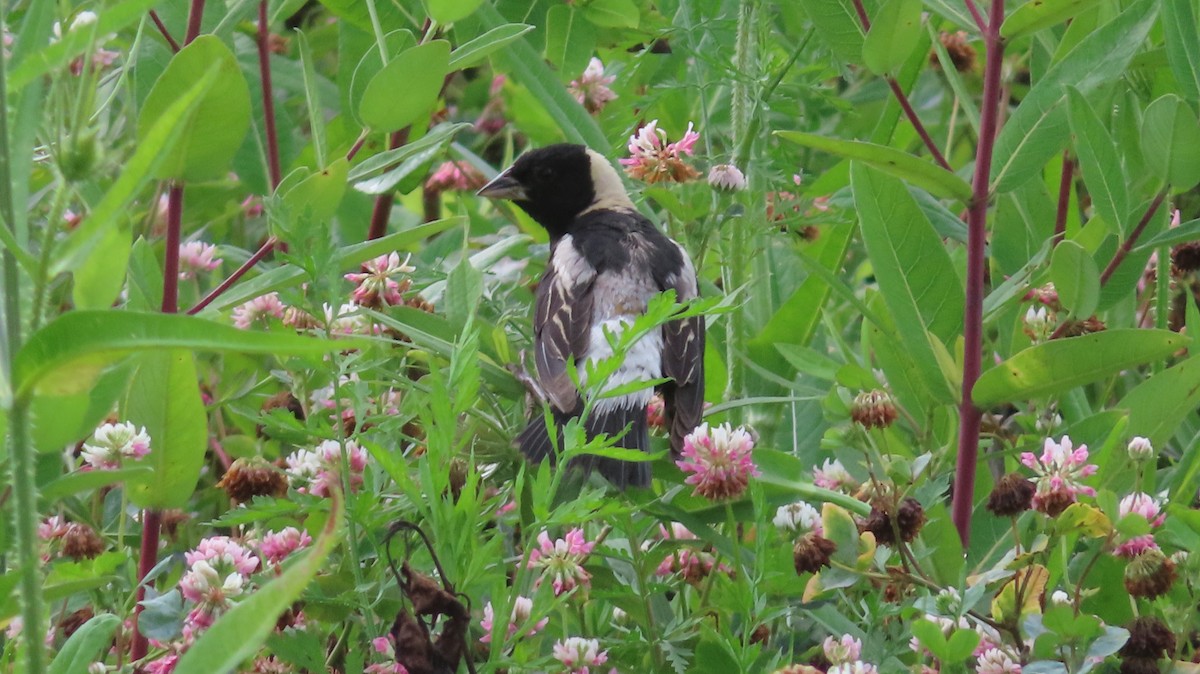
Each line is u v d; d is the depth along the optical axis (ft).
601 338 30.91
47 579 22.08
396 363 28.22
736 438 24.09
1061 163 38.70
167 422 23.62
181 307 34.04
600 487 26.96
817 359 32.76
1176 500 28.37
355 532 21.63
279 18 38.11
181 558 25.81
